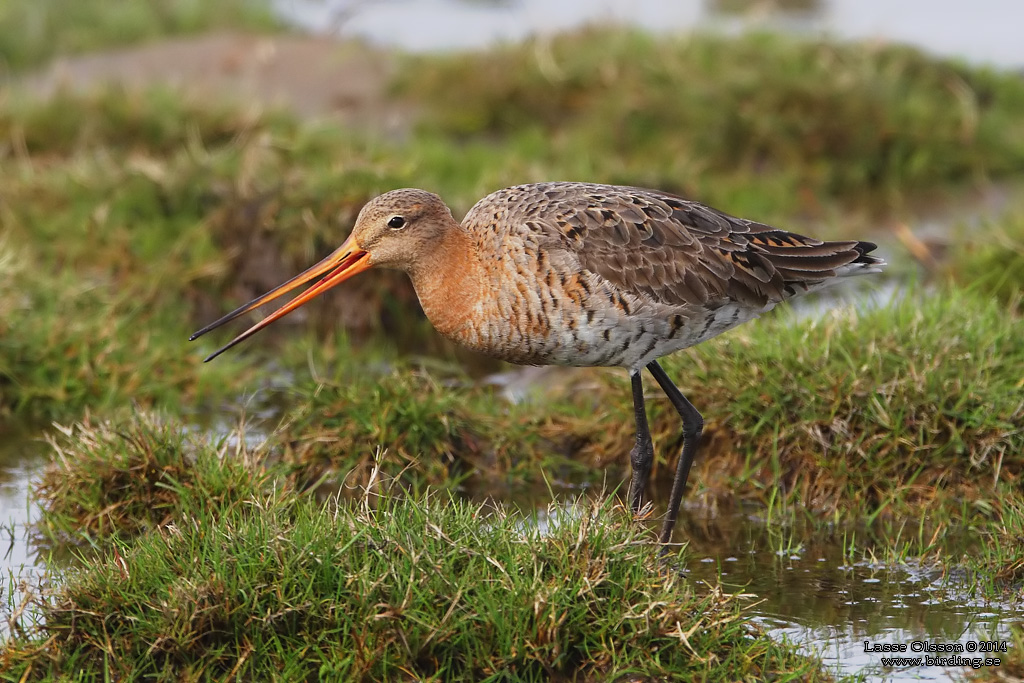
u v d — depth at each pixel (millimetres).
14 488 11883
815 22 27938
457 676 8547
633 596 8828
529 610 8570
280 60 23875
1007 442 11414
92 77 23125
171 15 27172
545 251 10516
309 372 14852
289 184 16953
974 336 12273
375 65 23672
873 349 12070
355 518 9258
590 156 19109
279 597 8664
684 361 12625
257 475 10961
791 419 11969
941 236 18188
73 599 8930
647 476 11539
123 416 13055
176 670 8609
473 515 9500
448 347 15961
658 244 10695
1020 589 10008
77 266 16141
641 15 26438
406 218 10758
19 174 17797
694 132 20047
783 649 8859
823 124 20016
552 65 21891
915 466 11586
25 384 13805
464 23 27344
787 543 11086
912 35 26953
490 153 19641
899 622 9578
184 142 19516
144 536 10039
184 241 16469
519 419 12789
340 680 8383
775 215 18438
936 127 20328
